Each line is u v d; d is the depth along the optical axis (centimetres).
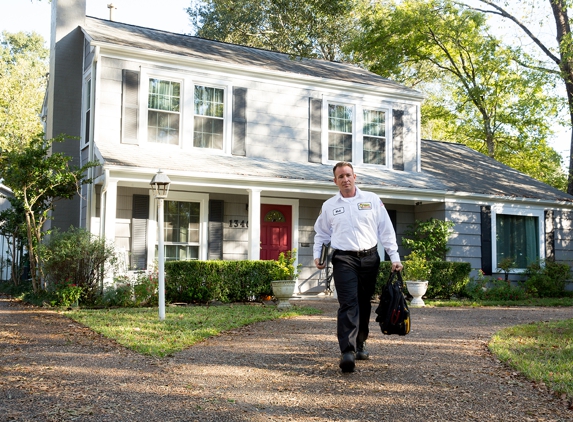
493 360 556
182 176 1152
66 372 475
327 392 426
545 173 2561
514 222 1614
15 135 2616
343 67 1759
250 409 383
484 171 1758
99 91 1222
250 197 1233
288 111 1436
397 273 506
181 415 366
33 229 1176
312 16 2470
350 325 475
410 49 2366
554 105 2034
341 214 495
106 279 1100
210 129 1345
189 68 1317
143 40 1368
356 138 1511
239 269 1141
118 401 393
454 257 1473
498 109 2406
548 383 457
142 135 1259
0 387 422
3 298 1269
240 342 637
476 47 2195
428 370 504
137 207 1256
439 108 2575
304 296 1349
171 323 771
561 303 1280
